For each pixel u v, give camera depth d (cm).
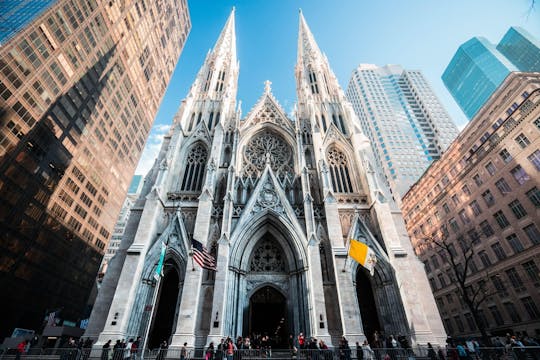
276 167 4016
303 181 3488
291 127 4334
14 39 4444
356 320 2542
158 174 3428
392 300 2788
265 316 3222
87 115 6316
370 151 3959
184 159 3856
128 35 7262
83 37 5816
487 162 4906
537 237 3988
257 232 3262
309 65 5709
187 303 2548
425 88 14212
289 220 3212
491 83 14025
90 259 7050
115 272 2944
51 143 5425
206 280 2856
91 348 2241
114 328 2394
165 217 3281
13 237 4841
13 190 4753
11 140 4569
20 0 4950
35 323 5341
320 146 3859
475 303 4878
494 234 4700
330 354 2055
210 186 3353
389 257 2989
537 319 3859
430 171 6856
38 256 5422
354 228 3216
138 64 7938
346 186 3778
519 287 4162
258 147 4234
